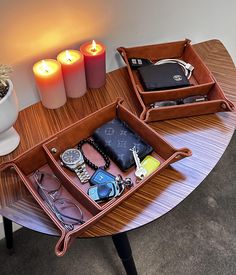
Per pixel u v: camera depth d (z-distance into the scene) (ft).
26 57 2.64
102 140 2.51
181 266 3.89
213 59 3.29
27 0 2.29
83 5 2.59
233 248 4.03
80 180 2.39
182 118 2.76
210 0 3.37
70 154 2.47
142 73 2.91
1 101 2.14
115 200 2.17
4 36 2.39
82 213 2.26
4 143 2.55
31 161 2.40
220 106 2.70
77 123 2.47
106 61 3.22
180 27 3.44
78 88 2.87
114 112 2.64
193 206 4.36
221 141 2.61
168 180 2.39
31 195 2.32
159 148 2.46
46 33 2.59
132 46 3.25
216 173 4.70
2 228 3.97
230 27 3.96
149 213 2.24
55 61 2.67
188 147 2.58
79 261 3.93
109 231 2.17
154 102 2.79
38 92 2.91
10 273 3.87
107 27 2.89
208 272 3.85
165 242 4.06
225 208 4.37
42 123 2.79
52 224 2.22
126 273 3.57
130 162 2.41
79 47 2.89
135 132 2.59
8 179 2.40
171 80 2.85
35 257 3.98
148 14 3.05
